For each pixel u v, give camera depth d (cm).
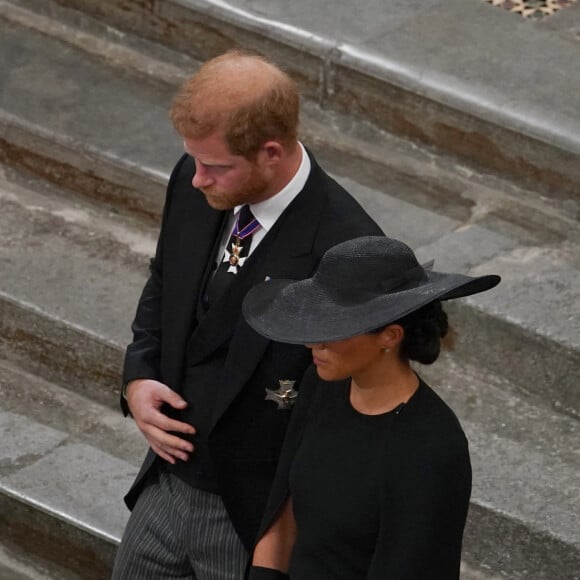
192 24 1889
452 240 1625
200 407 1153
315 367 1030
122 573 1220
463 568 1423
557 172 1647
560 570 1373
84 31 1998
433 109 1714
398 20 1839
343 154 1766
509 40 1809
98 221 1811
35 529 1537
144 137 1817
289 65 1819
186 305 1148
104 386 1653
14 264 1730
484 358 1546
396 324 940
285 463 1044
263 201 1095
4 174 1886
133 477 1555
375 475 952
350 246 959
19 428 1620
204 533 1178
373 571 950
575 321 1504
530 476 1428
